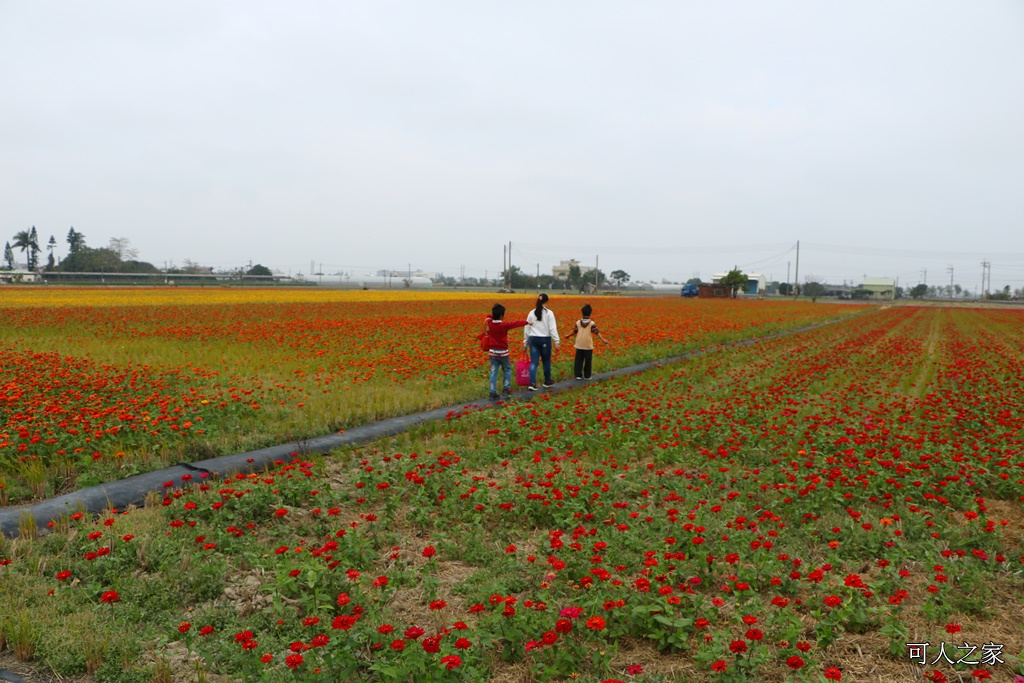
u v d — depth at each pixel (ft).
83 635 14.33
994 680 13.52
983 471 26.84
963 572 17.78
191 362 54.24
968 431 34.09
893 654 14.43
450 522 21.90
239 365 53.36
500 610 14.32
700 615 15.35
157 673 13.25
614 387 46.96
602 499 23.21
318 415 35.73
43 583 16.69
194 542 19.22
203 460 28.04
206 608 15.97
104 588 16.75
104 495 23.16
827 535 20.62
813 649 14.69
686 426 33.55
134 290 234.99
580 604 15.19
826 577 17.62
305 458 28.25
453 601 16.65
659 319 125.08
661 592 14.42
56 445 26.84
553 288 500.74
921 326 139.13
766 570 17.16
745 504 23.32
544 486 23.91
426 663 12.84
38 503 22.97
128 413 31.63
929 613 15.65
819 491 23.73
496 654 14.42
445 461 26.68
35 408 31.65
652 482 25.52
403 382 47.39
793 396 45.32
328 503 23.27
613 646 13.66
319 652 13.64
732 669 12.89
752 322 128.36
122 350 60.75
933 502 23.99
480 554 19.13
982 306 357.00
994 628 15.62
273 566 18.10
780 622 14.51
